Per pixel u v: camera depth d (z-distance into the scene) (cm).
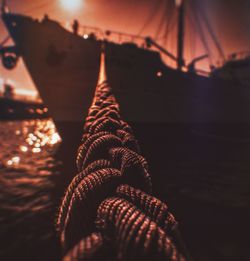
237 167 1942
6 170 1906
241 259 752
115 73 2280
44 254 827
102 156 187
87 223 115
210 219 1032
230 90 3134
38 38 2109
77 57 2172
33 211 1140
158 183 1475
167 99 2609
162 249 78
